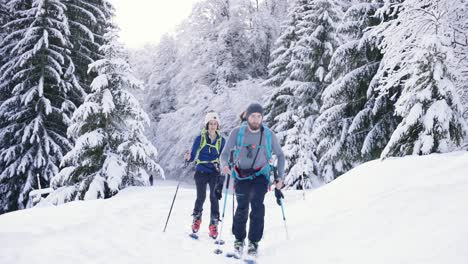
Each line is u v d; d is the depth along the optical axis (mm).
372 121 11727
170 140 33000
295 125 15219
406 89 6570
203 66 30750
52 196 11617
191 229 5281
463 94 7602
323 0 17656
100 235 4270
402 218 3314
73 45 16219
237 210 3924
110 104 11750
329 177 14023
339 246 3293
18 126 14844
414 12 6953
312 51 17969
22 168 13727
